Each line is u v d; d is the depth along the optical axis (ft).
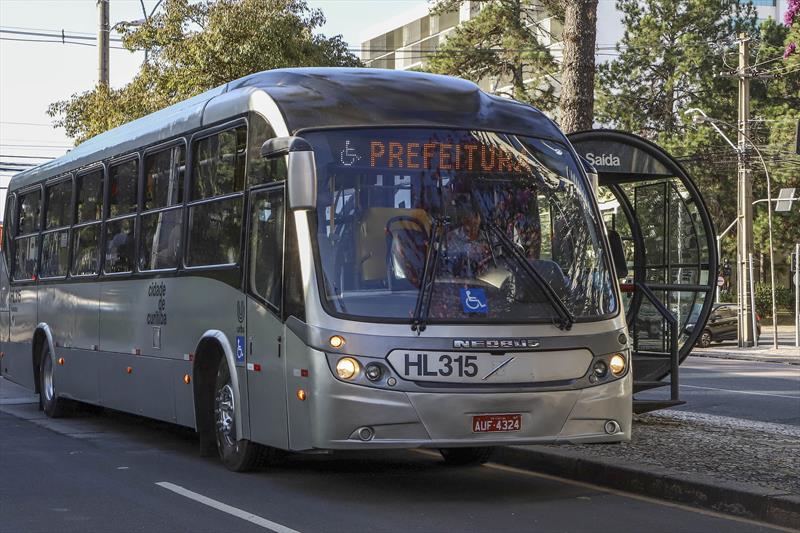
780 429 47.16
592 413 32.71
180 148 42.93
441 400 31.17
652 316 52.37
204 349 39.83
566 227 34.47
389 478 37.88
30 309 61.05
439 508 32.24
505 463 40.73
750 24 199.82
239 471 38.78
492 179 33.96
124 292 47.47
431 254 32.37
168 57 110.63
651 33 193.98
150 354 44.60
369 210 32.81
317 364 31.76
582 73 60.90
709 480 33.22
